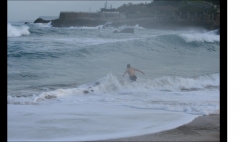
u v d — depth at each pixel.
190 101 14.33
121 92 16.92
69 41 37.69
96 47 29.03
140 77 21.06
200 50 35.09
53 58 26.95
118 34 53.25
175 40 34.47
